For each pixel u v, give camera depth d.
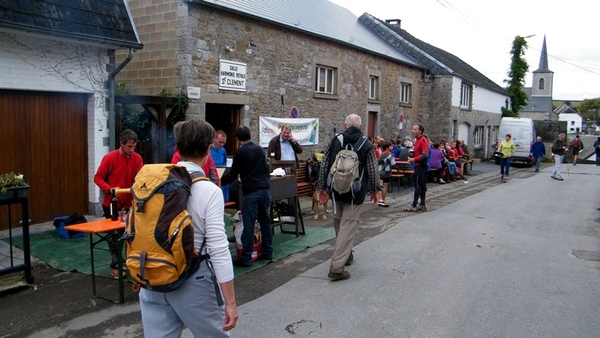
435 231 8.61
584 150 45.12
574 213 10.86
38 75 7.48
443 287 5.63
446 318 4.74
